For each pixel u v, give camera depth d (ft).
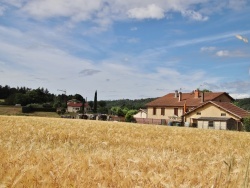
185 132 74.08
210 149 43.80
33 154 19.57
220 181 14.71
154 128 81.30
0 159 17.81
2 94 650.02
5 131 56.18
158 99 248.32
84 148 28.48
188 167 18.83
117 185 15.01
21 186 13.93
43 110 307.99
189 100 224.74
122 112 270.87
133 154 23.56
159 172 17.78
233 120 180.75
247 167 13.20
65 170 15.85
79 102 479.00
